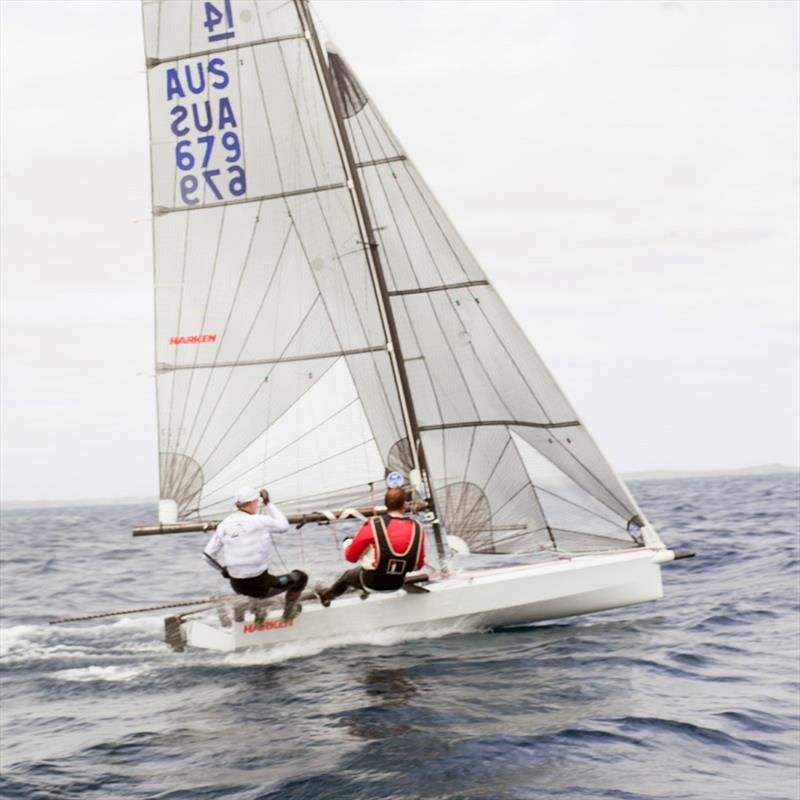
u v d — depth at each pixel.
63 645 11.23
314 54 11.20
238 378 11.30
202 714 7.87
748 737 6.81
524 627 10.70
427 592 10.24
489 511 11.09
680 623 10.80
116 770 6.60
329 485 11.26
